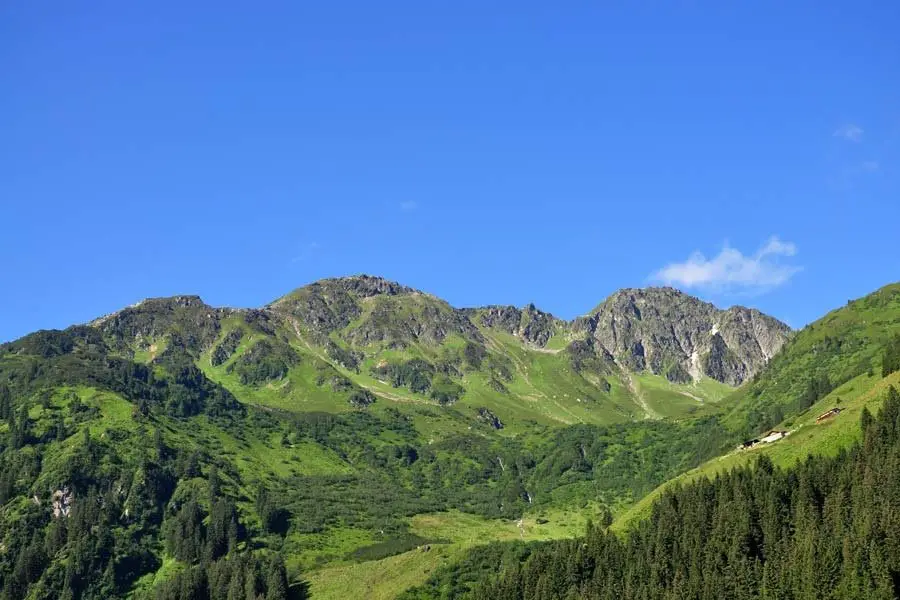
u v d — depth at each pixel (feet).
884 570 618.44
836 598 625.82
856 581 620.90
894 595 603.26
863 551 641.81
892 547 632.79
